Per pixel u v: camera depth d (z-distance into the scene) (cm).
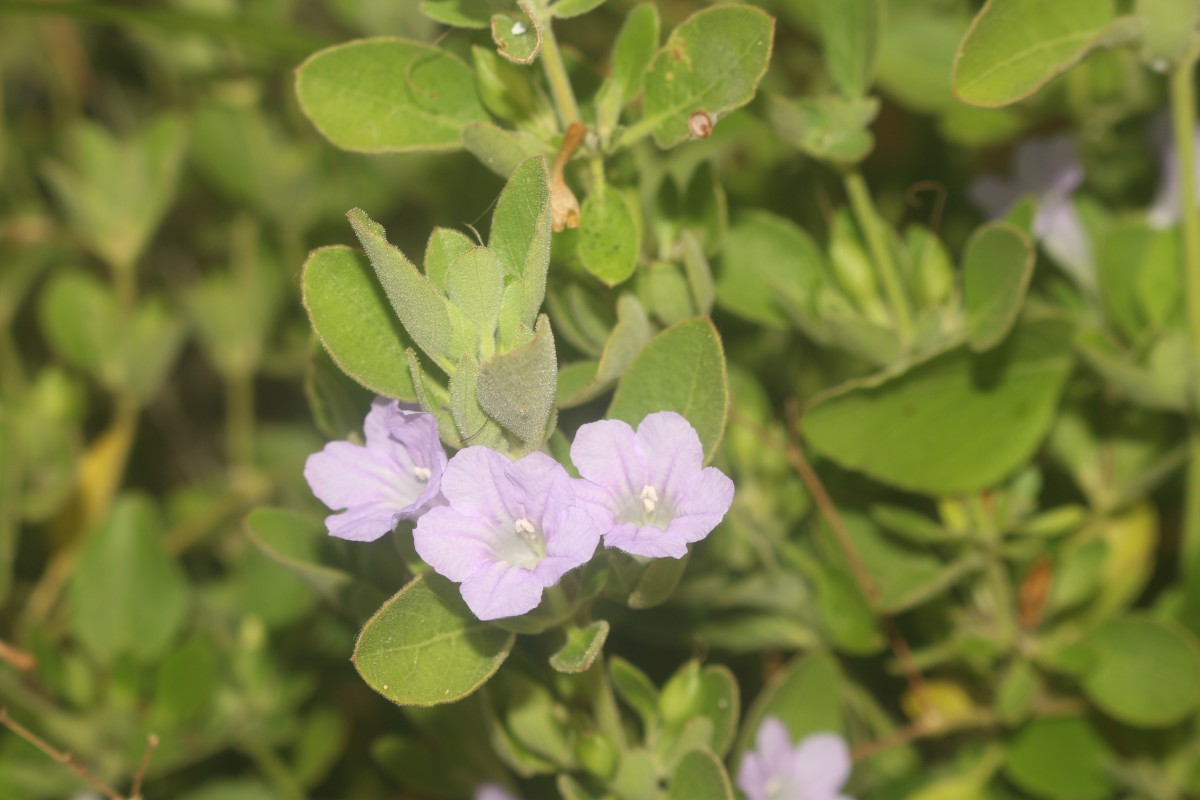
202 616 53
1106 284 48
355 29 56
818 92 55
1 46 64
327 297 37
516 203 36
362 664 36
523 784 47
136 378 56
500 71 40
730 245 46
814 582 46
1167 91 51
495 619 36
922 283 44
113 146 58
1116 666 46
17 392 59
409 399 37
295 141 60
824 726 45
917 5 53
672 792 40
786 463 47
